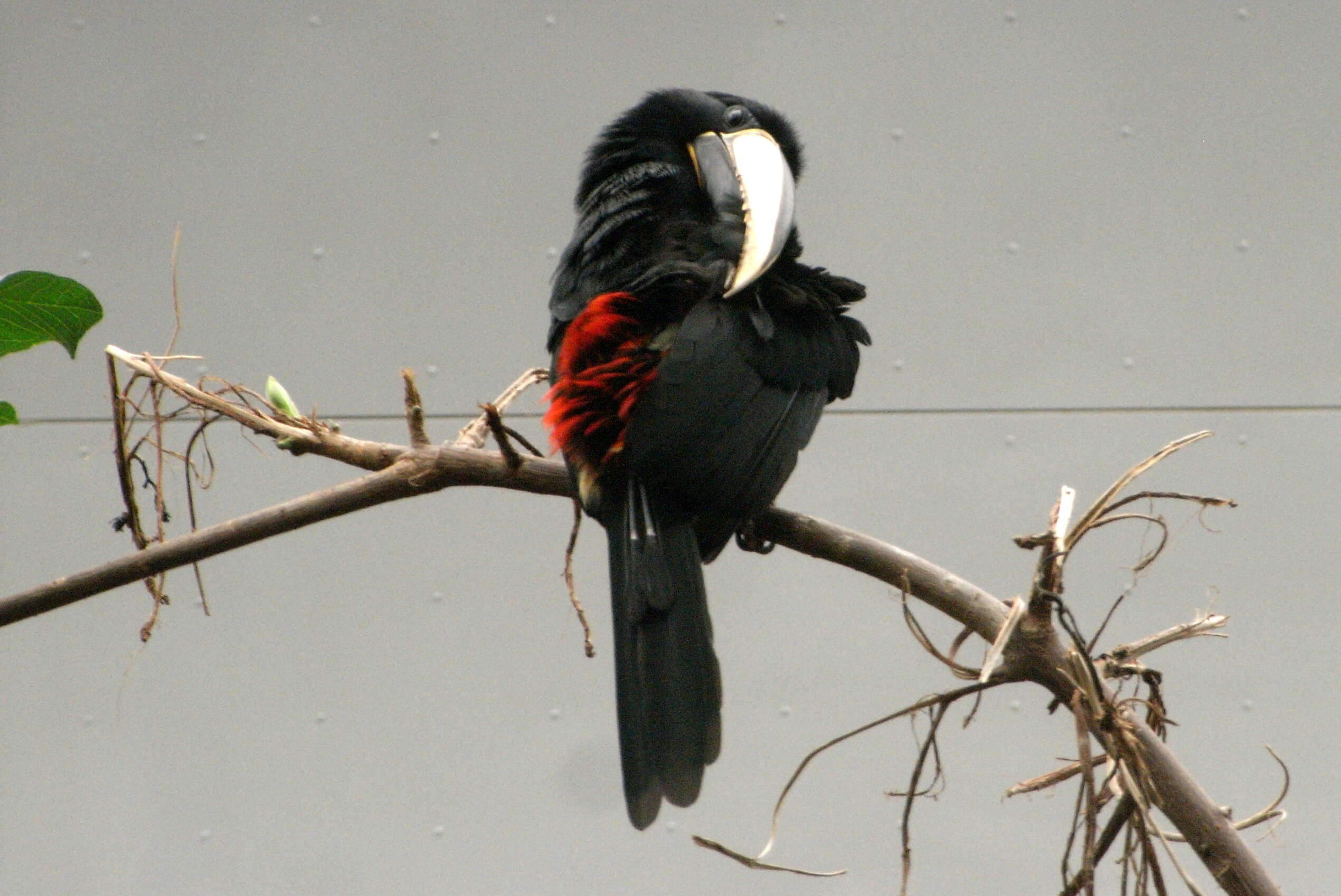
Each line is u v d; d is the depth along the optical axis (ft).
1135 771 15.71
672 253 22.88
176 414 19.69
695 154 24.58
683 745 18.19
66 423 34.53
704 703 18.52
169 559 18.16
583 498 19.97
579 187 26.53
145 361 20.58
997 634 16.87
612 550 19.60
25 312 18.17
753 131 25.21
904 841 17.24
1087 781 15.30
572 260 24.12
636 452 19.83
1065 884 15.56
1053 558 16.14
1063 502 16.67
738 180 23.62
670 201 23.97
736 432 20.12
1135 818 16.20
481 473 19.67
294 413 20.29
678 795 17.95
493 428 19.35
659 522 19.76
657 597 18.94
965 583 17.56
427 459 19.42
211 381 34.60
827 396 22.90
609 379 20.08
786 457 20.68
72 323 18.39
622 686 18.65
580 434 20.16
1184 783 15.74
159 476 19.63
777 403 20.88
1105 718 15.70
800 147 27.35
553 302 23.89
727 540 20.62
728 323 20.89
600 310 21.11
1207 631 17.58
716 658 18.94
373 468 19.74
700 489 19.86
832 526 19.38
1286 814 17.62
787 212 22.98
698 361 20.22
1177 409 35.53
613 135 26.32
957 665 17.02
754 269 21.68
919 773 17.07
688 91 26.04
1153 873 15.61
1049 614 16.48
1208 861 15.60
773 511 20.03
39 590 17.87
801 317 22.22
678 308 21.52
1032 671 16.57
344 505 19.03
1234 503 16.62
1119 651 17.31
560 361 21.40
